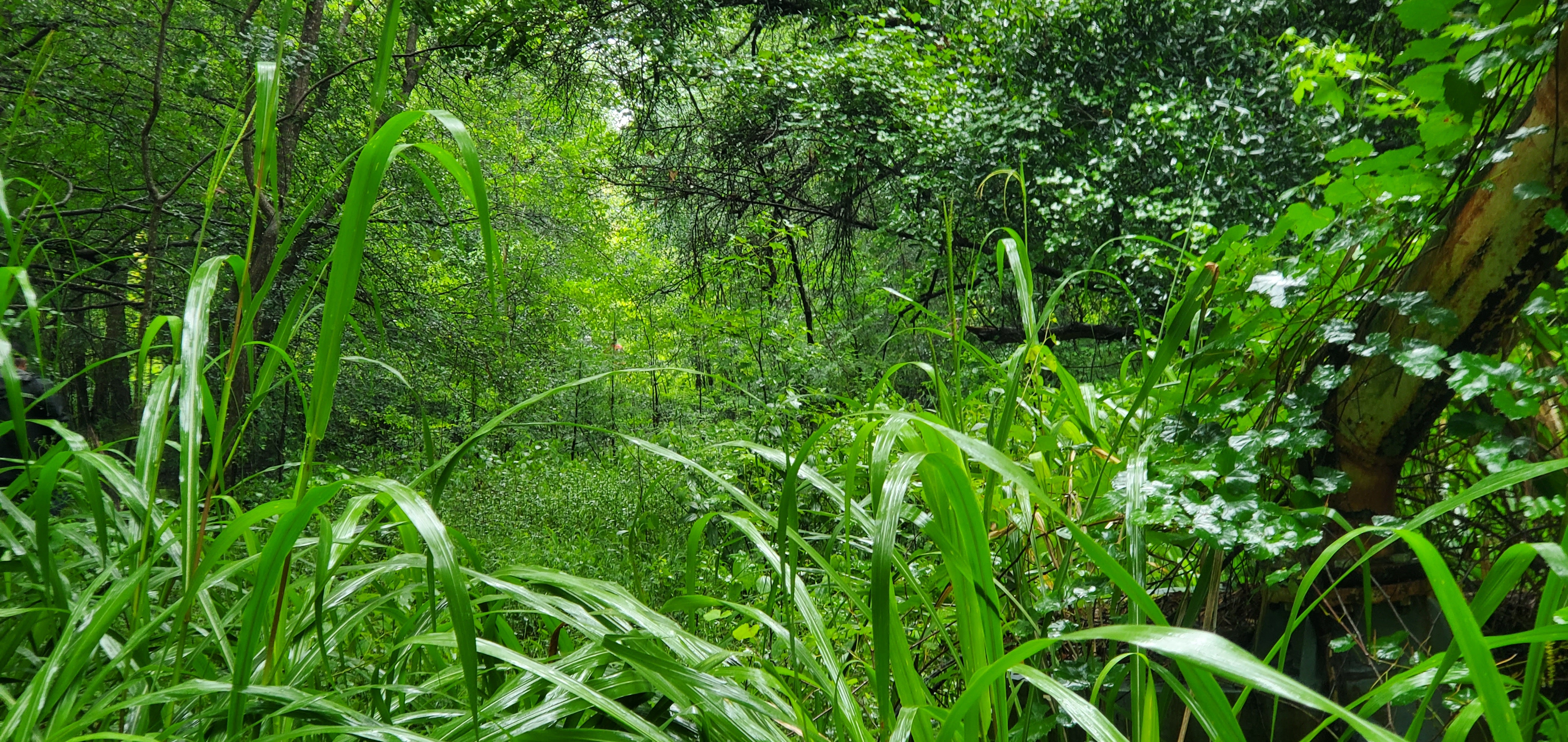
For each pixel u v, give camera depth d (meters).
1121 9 7.63
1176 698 1.61
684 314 10.00
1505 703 0.70
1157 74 7.77
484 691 1.37
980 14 8.48
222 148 1.20
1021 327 8.80
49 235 4.22
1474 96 1.48
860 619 1.93
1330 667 1.63
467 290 9.83
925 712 1.13
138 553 1.28
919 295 9.29
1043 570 1.74
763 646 1.85
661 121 11.32
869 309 10.07
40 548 1.24
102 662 1.28
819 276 10.87
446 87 10.85
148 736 0.95
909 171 8.84
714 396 7.75
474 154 1.01
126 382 4.83
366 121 8.07
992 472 1.58
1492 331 1.52
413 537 1.31
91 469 1.23
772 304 10.01
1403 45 6.11
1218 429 1.60
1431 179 1.55
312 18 7.57
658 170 11.02
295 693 1.02
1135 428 1.91
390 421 9.08
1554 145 1.35
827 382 8.48
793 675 1.28
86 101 5.82
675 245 11.91
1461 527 1.70
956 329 1.78
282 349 1.22
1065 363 8.98
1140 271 7.10
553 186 12.22
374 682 1.25
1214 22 7.37
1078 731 1.61
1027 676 0.97
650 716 1.27
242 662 0.99
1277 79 6.38
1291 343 1.70
